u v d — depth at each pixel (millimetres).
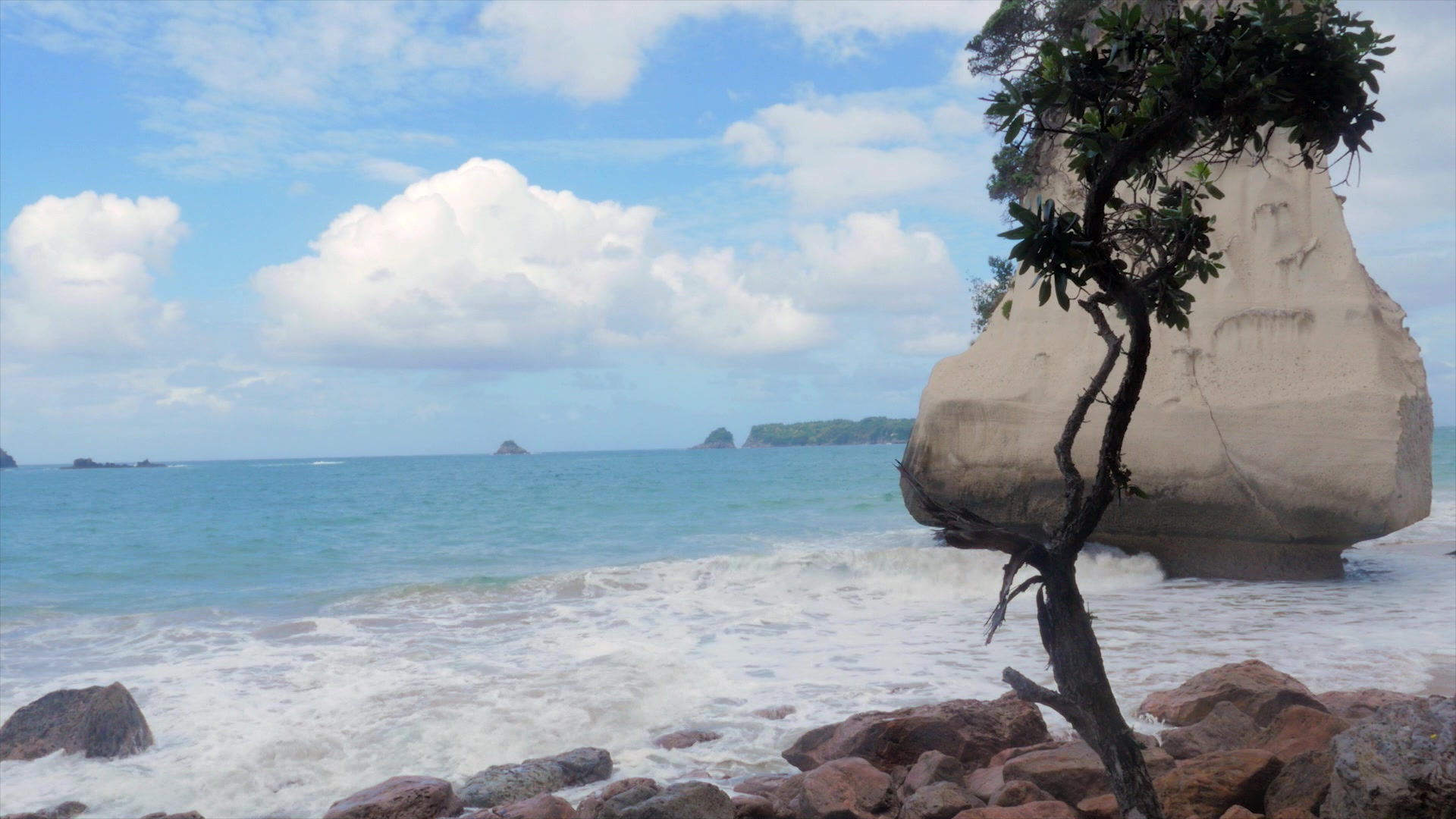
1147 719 7516
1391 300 17625
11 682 10016
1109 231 3598
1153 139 3113
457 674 9852
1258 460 15906
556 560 22406
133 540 29297
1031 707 6980
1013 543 3443
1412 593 13977
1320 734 5820
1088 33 19203
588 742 7613
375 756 7410
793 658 10430
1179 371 16938
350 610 14500
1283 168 17688
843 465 97312
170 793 6680
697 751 7348
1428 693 8234
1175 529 16703
